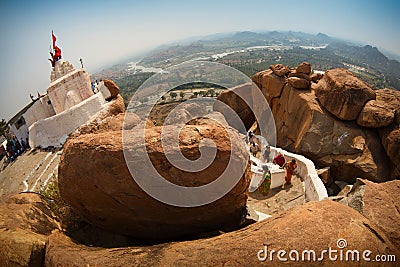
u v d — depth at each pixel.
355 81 12.94
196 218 5.87
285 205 8.84
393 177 11.66
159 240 6.35
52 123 14.33
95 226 6.33
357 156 12.14
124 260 4.28
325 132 13.02
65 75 15.61
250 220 6.39
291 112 15.04
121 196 5.41
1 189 11.66
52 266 4.45
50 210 6.41
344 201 5.75
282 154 10.98
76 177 5.46
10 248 4.56
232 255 3.97
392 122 12.04
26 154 13.94
